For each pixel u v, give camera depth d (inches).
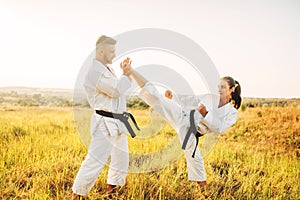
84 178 86.2
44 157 120.6
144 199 95.3
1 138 136.1
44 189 96.6
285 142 155.8
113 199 94.0
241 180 110.2
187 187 102.0
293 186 114.3
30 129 146.3
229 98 104.0
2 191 97.1
